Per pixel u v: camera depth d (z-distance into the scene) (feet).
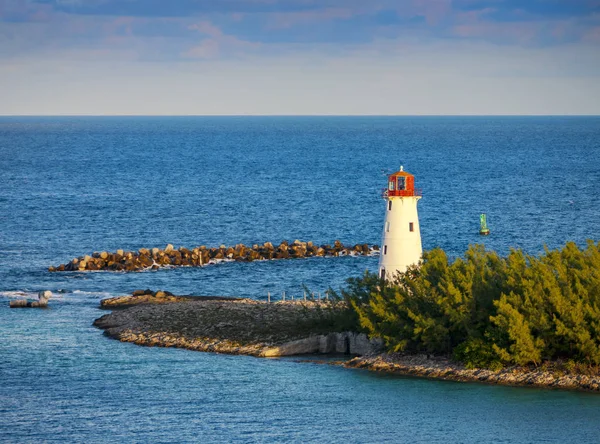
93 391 610.24
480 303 619.67
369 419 560.20
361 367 639.76
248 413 574.15
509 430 540.93
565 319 585.22
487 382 594.24
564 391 574.56
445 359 627.46
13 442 533.14
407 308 634.84
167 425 557.33
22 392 609.01
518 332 582.35
